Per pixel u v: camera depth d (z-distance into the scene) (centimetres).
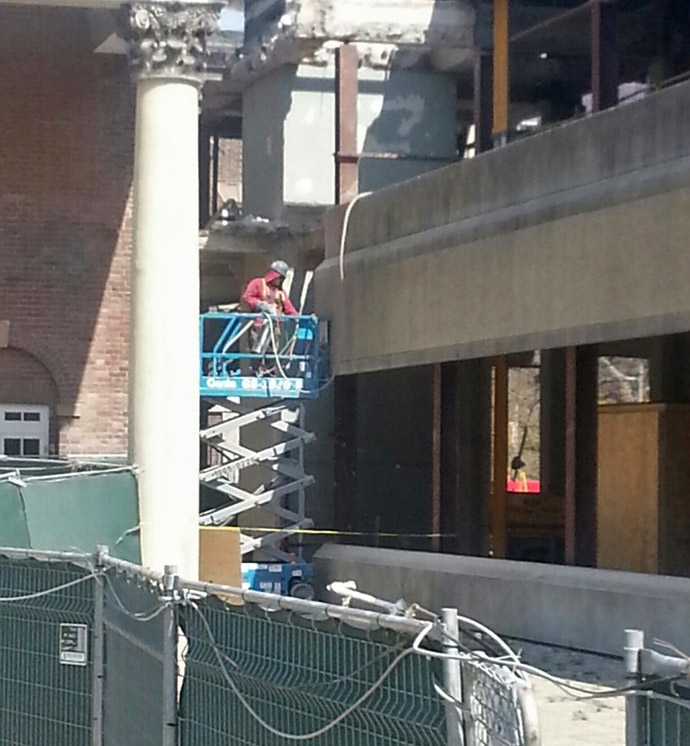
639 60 3170
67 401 2564
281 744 693
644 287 1841
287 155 3228
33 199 2566
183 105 2236
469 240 2267
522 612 2094
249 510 3150
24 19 2573
